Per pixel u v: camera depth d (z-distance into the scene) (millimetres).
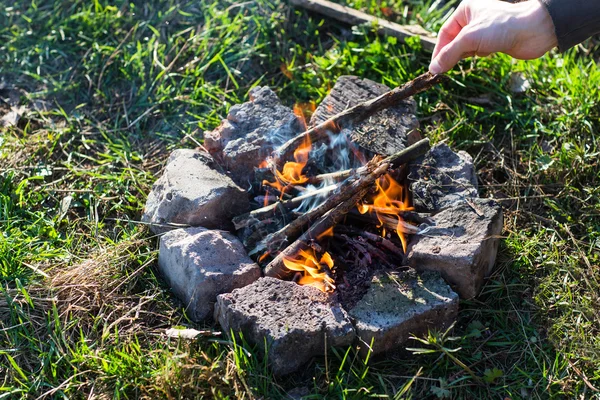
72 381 902
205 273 945
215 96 1293
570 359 929
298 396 887
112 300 987
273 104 1125
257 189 1082
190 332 928
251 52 1342
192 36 1372
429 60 1305
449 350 898
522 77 1272
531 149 1179
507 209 1113
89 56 1360
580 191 1123
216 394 875
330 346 899
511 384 912
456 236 963
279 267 969
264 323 891
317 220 994
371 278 955
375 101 1046
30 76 1344
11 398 891
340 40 1375
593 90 1229
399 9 1445
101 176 1169
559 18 878
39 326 956
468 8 946
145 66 1341
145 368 907
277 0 1402
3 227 1079
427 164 1054
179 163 1069
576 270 1018
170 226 1029
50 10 1430
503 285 996
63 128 1258
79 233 1101
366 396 886
